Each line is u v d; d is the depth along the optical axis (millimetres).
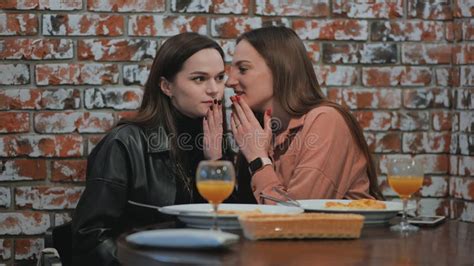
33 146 6363
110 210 4660
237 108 5234
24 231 6359
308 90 5332
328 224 3645
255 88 5316
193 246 3248
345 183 5023
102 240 4562
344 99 6758
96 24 6398
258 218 3605
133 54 6441
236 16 6555
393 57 6812
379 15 6781
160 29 6465
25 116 6355
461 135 6746
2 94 6328
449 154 6910
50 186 6383
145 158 4875
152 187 4832
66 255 5168
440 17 6863
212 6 6520
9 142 6340
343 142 5012
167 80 5066
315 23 6680
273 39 5328
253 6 6590
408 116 6852
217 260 3074
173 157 4930
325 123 5004
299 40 5406
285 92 5273
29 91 6348
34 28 6348
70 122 6395
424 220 4371
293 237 3631
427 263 3117
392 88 6820
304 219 3615
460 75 6781
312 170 4852
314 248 3408
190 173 5086
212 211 3912
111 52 6422
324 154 4906
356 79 6777
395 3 6801
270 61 5285
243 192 5457
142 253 3215
